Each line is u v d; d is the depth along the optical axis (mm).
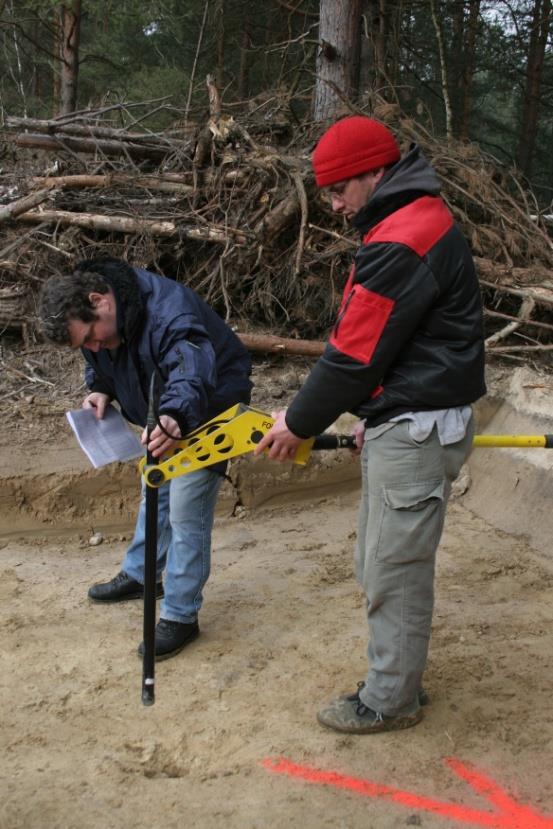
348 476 5230
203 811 2609
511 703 3127
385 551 2707
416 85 14289
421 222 2482
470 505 5051
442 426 2621
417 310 2480
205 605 3982
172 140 7121
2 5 12336
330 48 7809
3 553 4586
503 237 6387
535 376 5527
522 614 3818
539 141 16297
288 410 2697
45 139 7055
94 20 14188
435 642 3576
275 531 4867
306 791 2697
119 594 3980
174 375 3084
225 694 3260
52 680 3363
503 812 2588
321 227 6207
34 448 4918
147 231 6102
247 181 6305
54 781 2760
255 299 6188
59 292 3057
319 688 3281
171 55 13977
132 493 4848
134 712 3152
